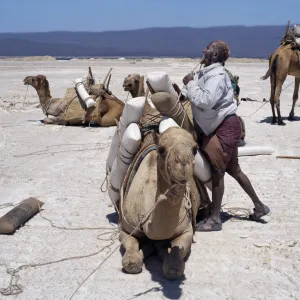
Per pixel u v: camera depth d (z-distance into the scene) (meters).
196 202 7.59
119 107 16.94
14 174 11.19
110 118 16.77
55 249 7.36
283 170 11.36
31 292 6.20
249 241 7.59
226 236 7.76
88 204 9.22
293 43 16.86
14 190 10.04
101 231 7.99
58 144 14.24
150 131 7.42
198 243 7.49
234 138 7.64
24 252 7.27
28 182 10.58
